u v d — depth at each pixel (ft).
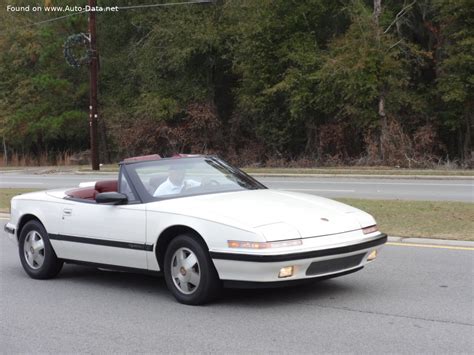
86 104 143.74
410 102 99.55
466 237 30.89
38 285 25.26
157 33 120.16
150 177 23.27
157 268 21.84
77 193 26.27
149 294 23.13
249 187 24.39
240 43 113.91
